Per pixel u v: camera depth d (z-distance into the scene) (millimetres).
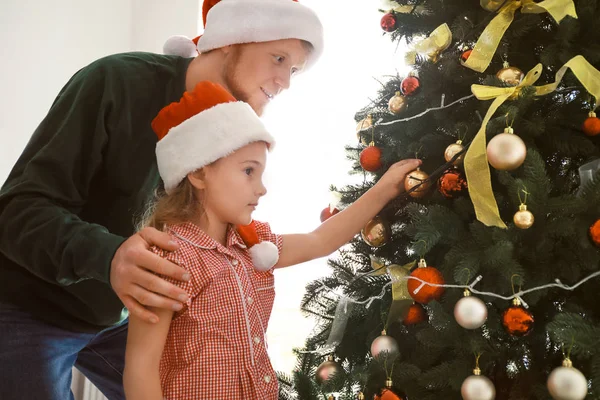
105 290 1194
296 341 2986
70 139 1136
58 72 2467
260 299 1117
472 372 1049
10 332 1117
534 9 1105
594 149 1074
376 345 1158
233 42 1319
